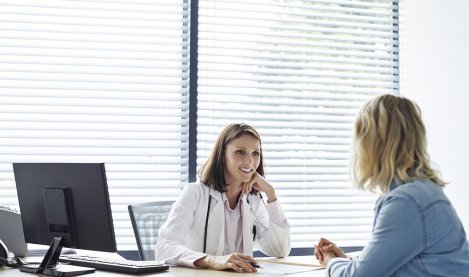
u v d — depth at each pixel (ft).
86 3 11.30
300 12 12.41
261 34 12.11
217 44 11.90
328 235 12.19
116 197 11.23
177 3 11.76
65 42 11.20
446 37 11.34
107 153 11.23
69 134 11.09
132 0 11.53
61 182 6.94
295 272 7.08
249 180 8.64
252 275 6.79
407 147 5.76
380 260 5.53
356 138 5.99
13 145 10.80
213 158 8.70
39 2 11.09
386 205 5.68
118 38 11.43
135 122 11.35
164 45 11.66
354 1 12.79
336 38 12.51
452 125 11.07
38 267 6.93
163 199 11.43
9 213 8.26
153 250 9.22
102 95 11.27
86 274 6.76
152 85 11.57
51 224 7.04
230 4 12.04
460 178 10.79
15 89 10.96
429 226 5.51
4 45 10.87
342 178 12.34
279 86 12.17
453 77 11.08
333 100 12.53
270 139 11.98
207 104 11.80
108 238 6.68
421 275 5.54
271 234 8.81
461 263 5.57
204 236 8.49
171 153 11.54
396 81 12.90
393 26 12.90
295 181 12.07
